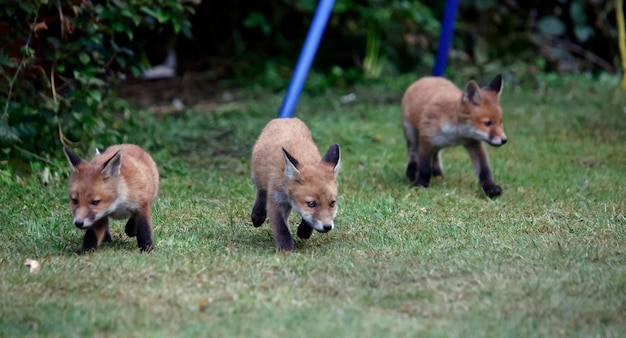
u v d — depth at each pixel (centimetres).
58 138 1373
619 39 2162
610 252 951
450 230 1066
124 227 1109
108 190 930
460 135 1303
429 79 1436
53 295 812
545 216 1134
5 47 1328
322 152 1546
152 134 1602
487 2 2286
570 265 905
